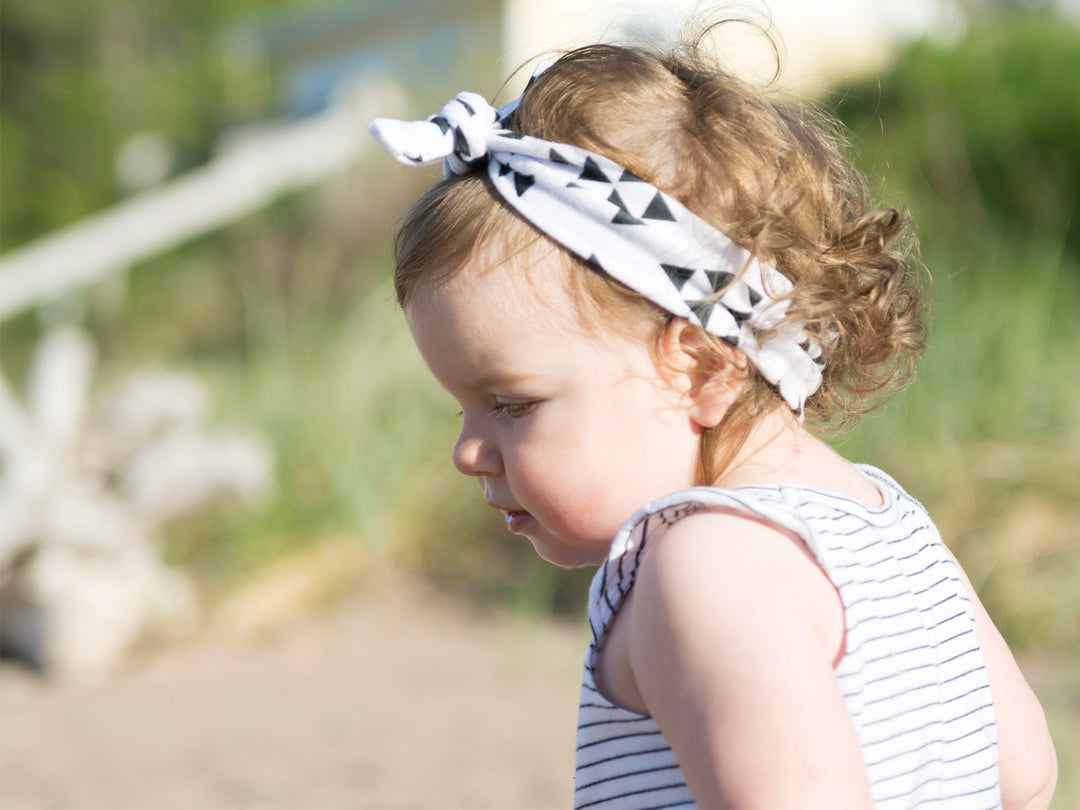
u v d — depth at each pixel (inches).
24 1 535.5
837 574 42.8
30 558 164.4
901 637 44.7
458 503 194.7
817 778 36.5
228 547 193.3
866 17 362.3
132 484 169.6
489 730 131.6
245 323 294.7
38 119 499.8
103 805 112.4
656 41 62.6
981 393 168.9
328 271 284.8
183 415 173.8
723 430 46.8
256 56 513.3
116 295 320.8
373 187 295.6
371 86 341.7
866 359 54.6
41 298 290.8
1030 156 207.8
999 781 51.8
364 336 230.5
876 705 42.6
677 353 46.1
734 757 37.0
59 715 142.3
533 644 162.6
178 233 307.1
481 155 49.3
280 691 149.3
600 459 45.8
